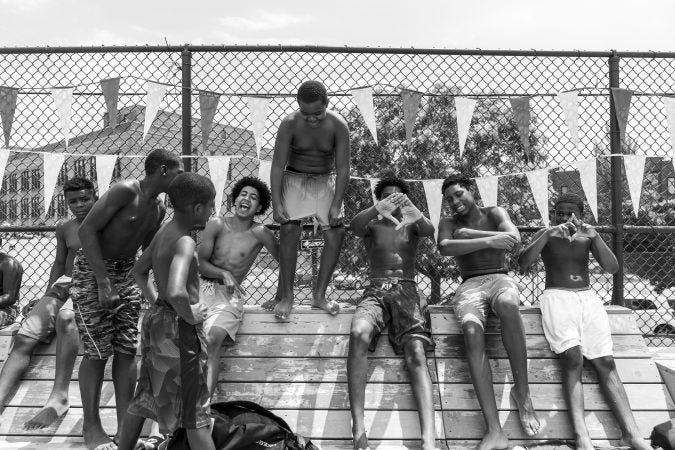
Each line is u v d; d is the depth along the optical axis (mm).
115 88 4527
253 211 4355
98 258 3436
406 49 4859
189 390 2943
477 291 4156
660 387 3959
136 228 3568
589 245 4203
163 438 3564
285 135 4281
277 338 4191
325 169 4461
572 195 4312
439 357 4102
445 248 4215
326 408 3869
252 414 3395
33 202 5008
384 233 4328
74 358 3904
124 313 3658
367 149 6230
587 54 4867
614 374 3891
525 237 5352
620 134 4695
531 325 4238
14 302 4559
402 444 3682
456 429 3770
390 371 3990
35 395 3938
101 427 3654
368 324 3914
